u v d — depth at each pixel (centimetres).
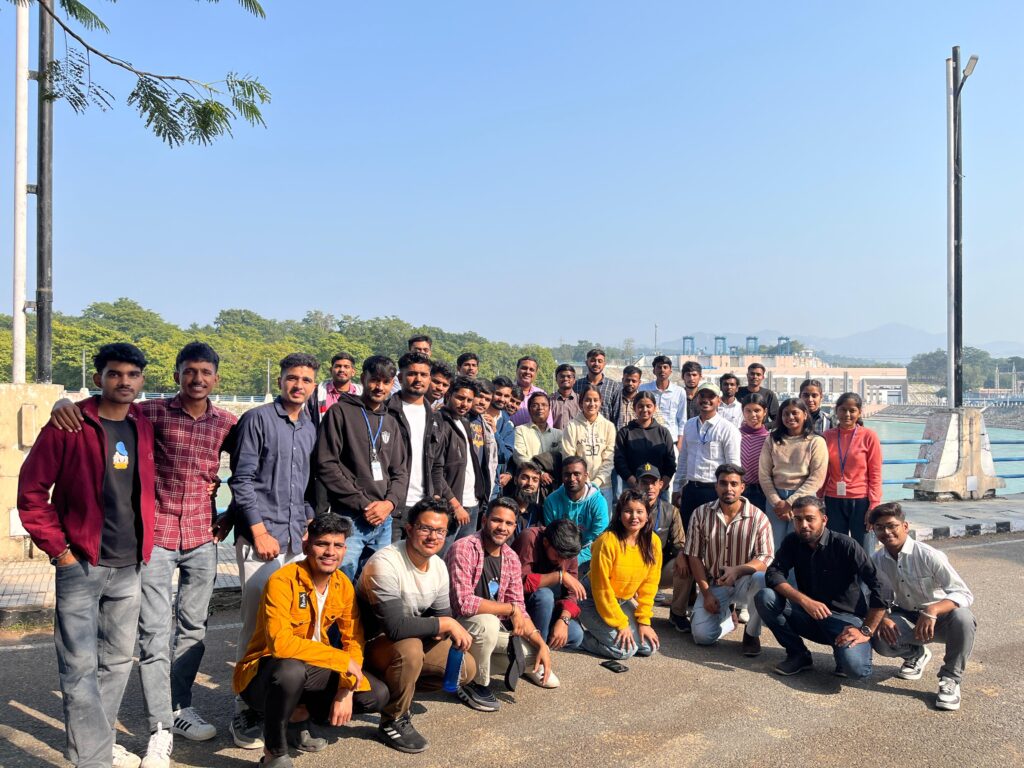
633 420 703
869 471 649
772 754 381
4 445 700
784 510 627
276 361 7838
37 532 319
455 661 419
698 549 557
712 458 665
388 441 475
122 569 348
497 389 664
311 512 433
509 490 658
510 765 365
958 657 446
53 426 327
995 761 376
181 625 392
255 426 407
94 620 336
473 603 436
